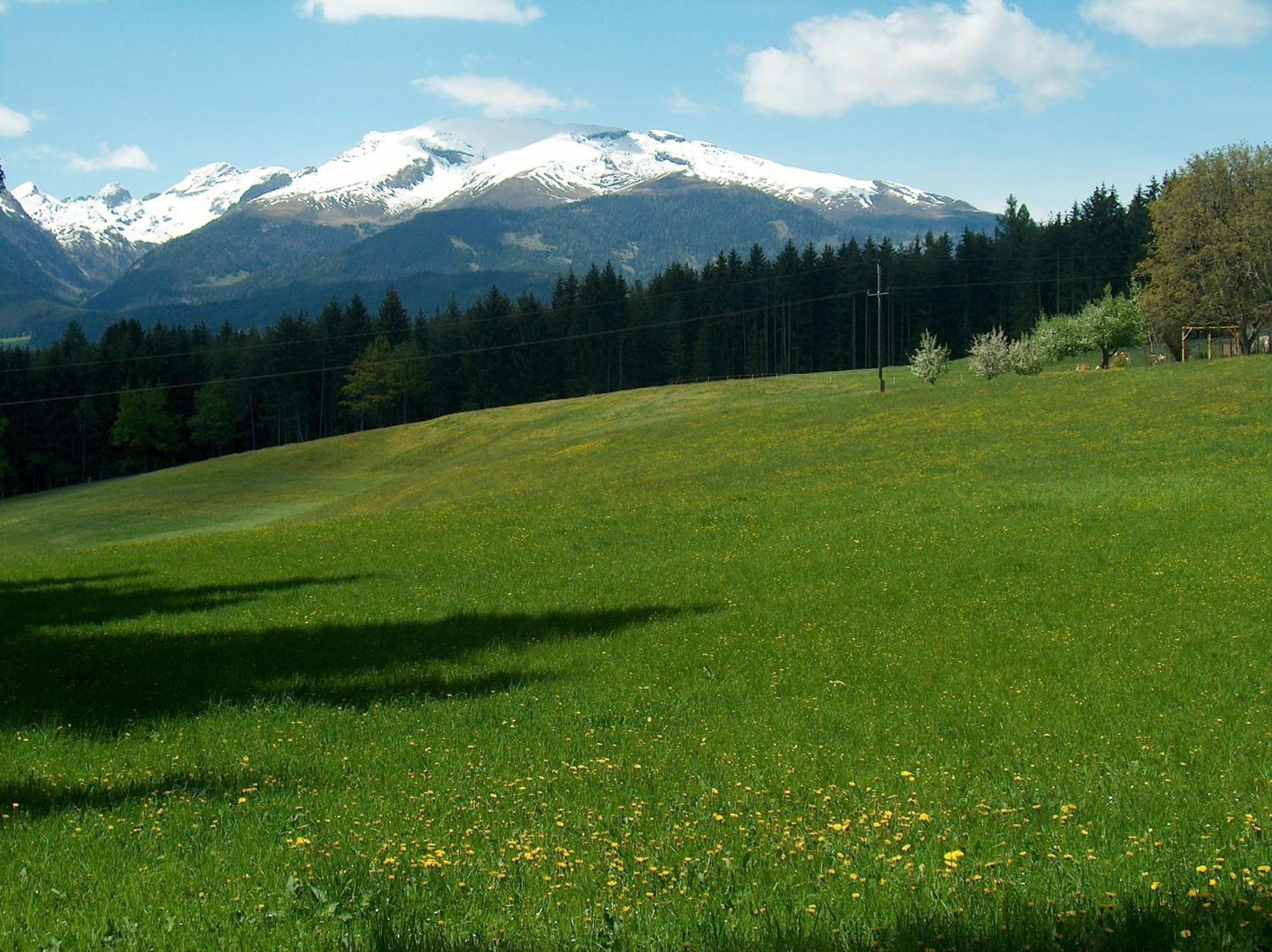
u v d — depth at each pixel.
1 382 148.88
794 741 15.74
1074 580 27.70
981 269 167.88
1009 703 17.72
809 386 107.81
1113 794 12.16
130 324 171.50
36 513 95.50
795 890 9.00
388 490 82.31
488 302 174.38
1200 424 50.75
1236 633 21.78
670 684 20.58
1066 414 57.81
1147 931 7.64
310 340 167.62
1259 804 11.55
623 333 172.62
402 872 9.59
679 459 63.09
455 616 28.27
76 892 9.29
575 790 13.09
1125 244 159.50
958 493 42.31
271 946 7.91
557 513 47.69
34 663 23.28
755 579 31.17
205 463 119.38
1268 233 84.75
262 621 28.42
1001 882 8.86
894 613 25.94
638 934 7.97
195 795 13.09
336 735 16.72
